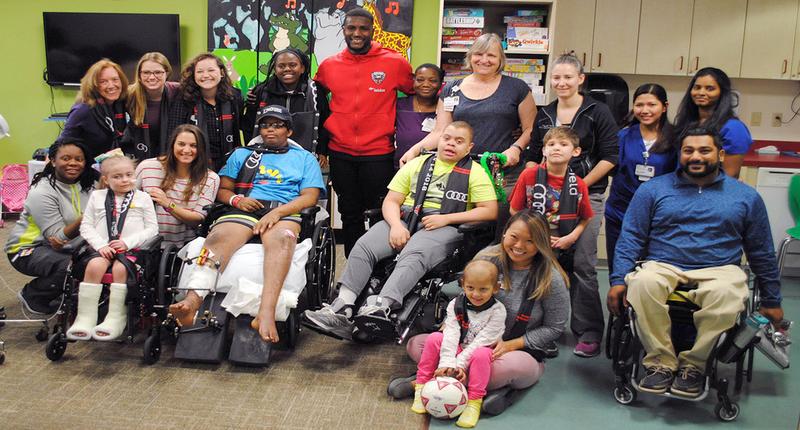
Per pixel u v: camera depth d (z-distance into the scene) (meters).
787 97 5.43
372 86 3.99
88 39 5.54
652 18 5.11
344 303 3.04
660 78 5.41
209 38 5.50
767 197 4.79
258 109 3.83
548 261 2.68
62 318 3.00
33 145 5.91
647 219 2.89
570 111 3.30
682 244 2.79
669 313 2.71
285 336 3.30
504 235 2.69
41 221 3.27
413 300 2.99
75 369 2.89
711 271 2.71
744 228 2.79
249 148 3.49
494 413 2.60
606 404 2.73
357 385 2.83
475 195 3.21
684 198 2.82
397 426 2.48
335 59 4.07
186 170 3.32
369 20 3.91
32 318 3.51
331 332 2.98
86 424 2.41
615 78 5.11
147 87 3.62
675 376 2.67
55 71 5.63
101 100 3.65
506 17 4.90
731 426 2.55
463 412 2.52
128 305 2.96
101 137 3.67
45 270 3.23
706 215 2.77
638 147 3.33
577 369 3.08
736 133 3.15
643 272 2.67
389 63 4.02
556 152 2.99
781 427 2.55
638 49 5.15
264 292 2.97
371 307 2.80
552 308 2.72
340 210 4.28
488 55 3.53
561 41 5.14
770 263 2.79
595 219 3.22
